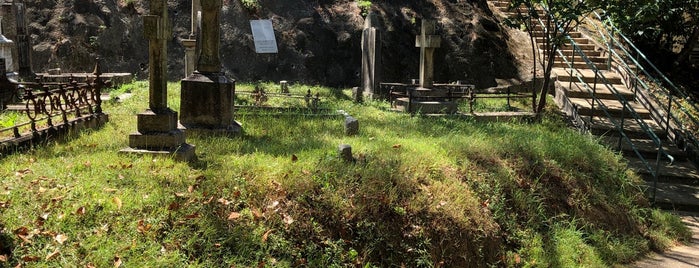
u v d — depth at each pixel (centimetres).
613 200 920
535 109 1381
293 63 1897
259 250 598
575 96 1462
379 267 646
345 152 779
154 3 789
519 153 923
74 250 545
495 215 775
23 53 1642
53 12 1903
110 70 1856
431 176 791
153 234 582
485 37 1956
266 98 1394
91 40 1864
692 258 820
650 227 909
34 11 1895
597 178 955
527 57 1952
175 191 652
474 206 755
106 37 1884
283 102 1411
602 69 1648
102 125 1016
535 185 862
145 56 1919
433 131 1074
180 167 724
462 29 1980
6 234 547
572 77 1559
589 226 848
